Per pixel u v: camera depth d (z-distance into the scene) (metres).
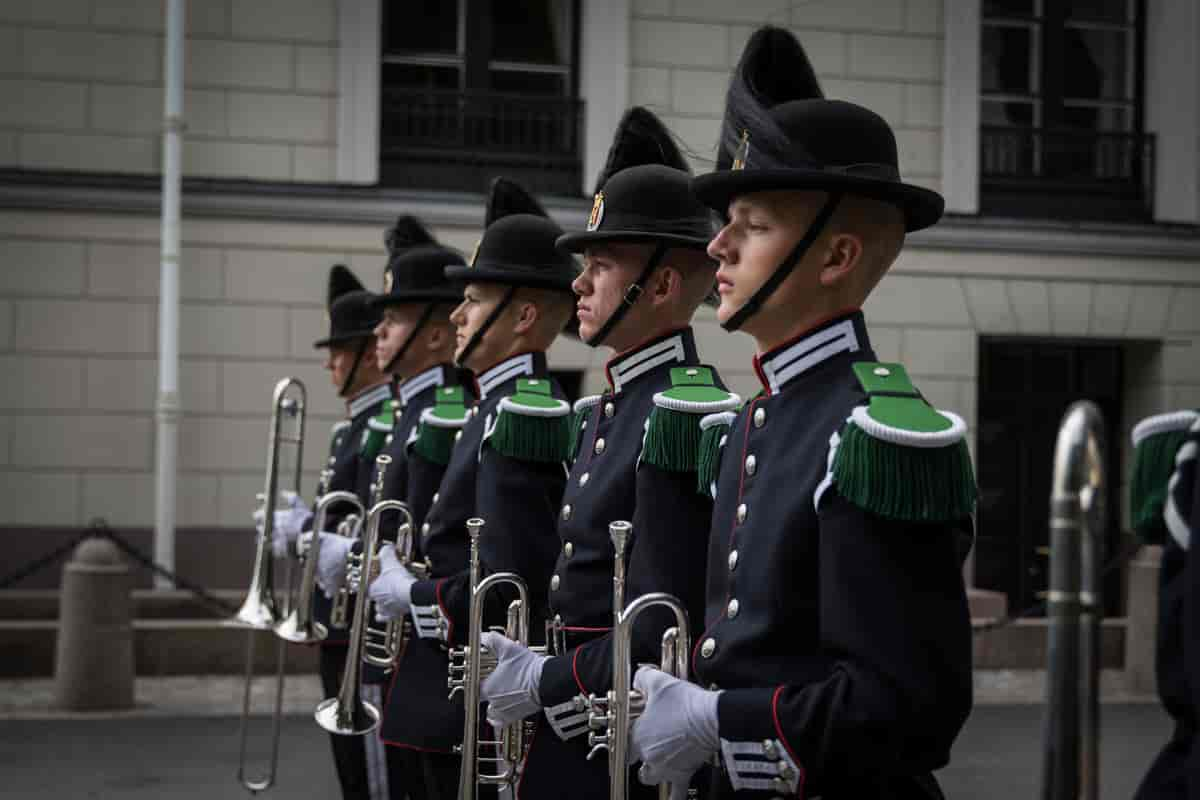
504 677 3.28
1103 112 13.16
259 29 11.97
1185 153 12.97
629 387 3.48
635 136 3.62
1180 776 2.04
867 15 12.13
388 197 12.08
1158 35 13.02
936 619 2.19
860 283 2.54
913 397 2.32
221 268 11.90
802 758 2.23
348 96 12.06
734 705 2.32
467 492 4.37
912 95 12.30
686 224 3.43
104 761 7.77
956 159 12.39
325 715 4.75
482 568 3.87
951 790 7.14
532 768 3.44
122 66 11.80
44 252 11.68
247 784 6.88
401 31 12.55
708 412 2.99
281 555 7.18
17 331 11.64
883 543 2.21
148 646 10.20
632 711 2.67
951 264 12.45
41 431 11.66
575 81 12.72
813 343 2.52
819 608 2.33
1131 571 10.02
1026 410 12.92
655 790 3.35
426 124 12.49
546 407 3.86
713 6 11.46
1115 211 13.02
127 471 11.76
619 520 3.37
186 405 11.82
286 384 6.57
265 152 11.98
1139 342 12.93
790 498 2.40
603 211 3.46
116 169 11.80
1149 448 2.30
